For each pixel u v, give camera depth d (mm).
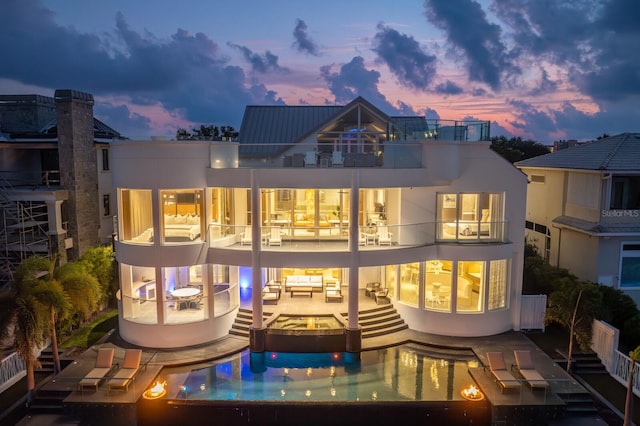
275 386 17344
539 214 31172
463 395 16609
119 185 20781
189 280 25719
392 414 15898
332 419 15891
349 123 26422
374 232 21891
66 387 16875
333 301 24281
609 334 19141
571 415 16219
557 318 19844
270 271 26688
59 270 18688
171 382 17672
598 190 24781
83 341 21703
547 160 30953
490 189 22219
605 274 24844
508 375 17266
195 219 21344
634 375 17656
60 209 26625
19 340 15773
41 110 31375
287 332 20391
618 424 15734
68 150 26812
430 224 22156
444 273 22359
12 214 25016
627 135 27188
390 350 20719
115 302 26953
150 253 20344
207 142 20859
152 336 20594
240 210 25297
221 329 21750
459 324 21938
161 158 19953
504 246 21984
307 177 20406
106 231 30656
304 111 30781
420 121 22906
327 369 18828
